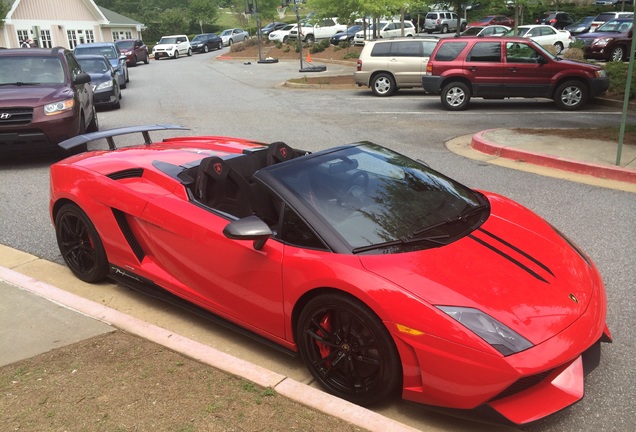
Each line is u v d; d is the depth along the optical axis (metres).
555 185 7.11
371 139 10.32
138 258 3.95
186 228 3.53
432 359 2.55
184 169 4.02
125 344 3.26
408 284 2.70
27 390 2.84
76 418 2.62
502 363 2.43
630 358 3.28
